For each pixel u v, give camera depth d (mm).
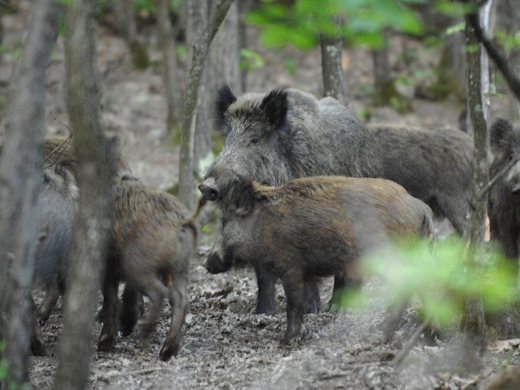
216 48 23281
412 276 6578
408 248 11094
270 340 11977
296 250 11625
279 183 14219
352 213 11320
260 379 9594
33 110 7309
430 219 11430
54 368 10547
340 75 16906
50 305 12750
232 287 15250
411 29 5562
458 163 17359
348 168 15273
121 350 11430
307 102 15125
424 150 17391
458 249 6785
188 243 10969
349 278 11742
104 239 7488
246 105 14477
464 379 9141
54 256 10688
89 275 7457
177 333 10852
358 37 6051
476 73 8914
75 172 11414
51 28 7199
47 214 10570
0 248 8000
